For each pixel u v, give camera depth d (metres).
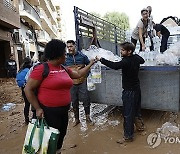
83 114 5.61
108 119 5.15
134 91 3.89
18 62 19.69
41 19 36.62
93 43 6.18
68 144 4.07
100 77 4.72
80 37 5.32
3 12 12.95
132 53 3.85
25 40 23.55
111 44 8.08
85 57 4.62
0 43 16.64
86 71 3.54
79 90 4.80
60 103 2.95
